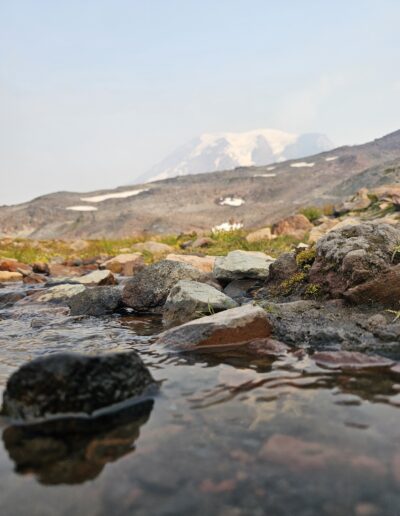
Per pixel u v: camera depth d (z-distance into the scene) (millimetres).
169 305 1084
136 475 326
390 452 344
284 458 341
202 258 2098
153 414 443
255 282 1428
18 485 319
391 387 496
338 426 395
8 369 681
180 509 284
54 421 429
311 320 845
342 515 272
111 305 1255
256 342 728
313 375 553
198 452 357
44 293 1594
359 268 941
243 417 426
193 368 615
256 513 277
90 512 286
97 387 457
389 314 818
